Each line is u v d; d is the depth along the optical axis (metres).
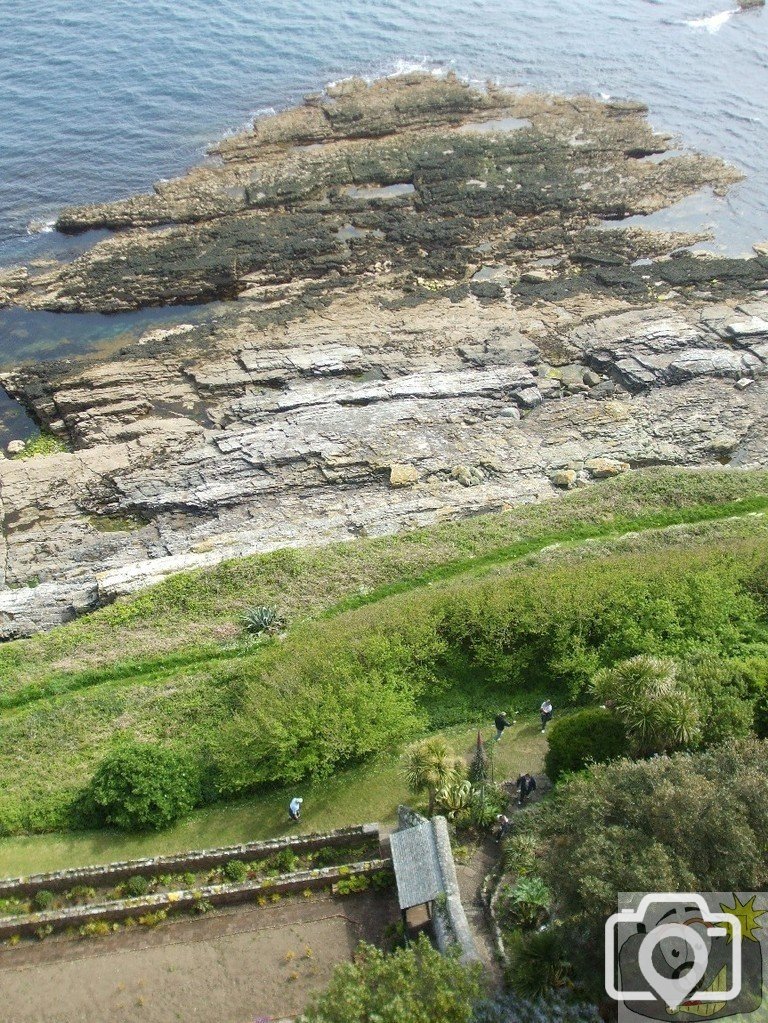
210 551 58.62
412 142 104.38
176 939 31.20
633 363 75.19
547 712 40.25
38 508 62.91
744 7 154.25
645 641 42.09
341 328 78.75
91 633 51.41
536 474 65.88
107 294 82.38
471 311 81.25
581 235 91.50
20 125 110.62
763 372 74.62
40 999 29.55
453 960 25.56
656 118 115.81
